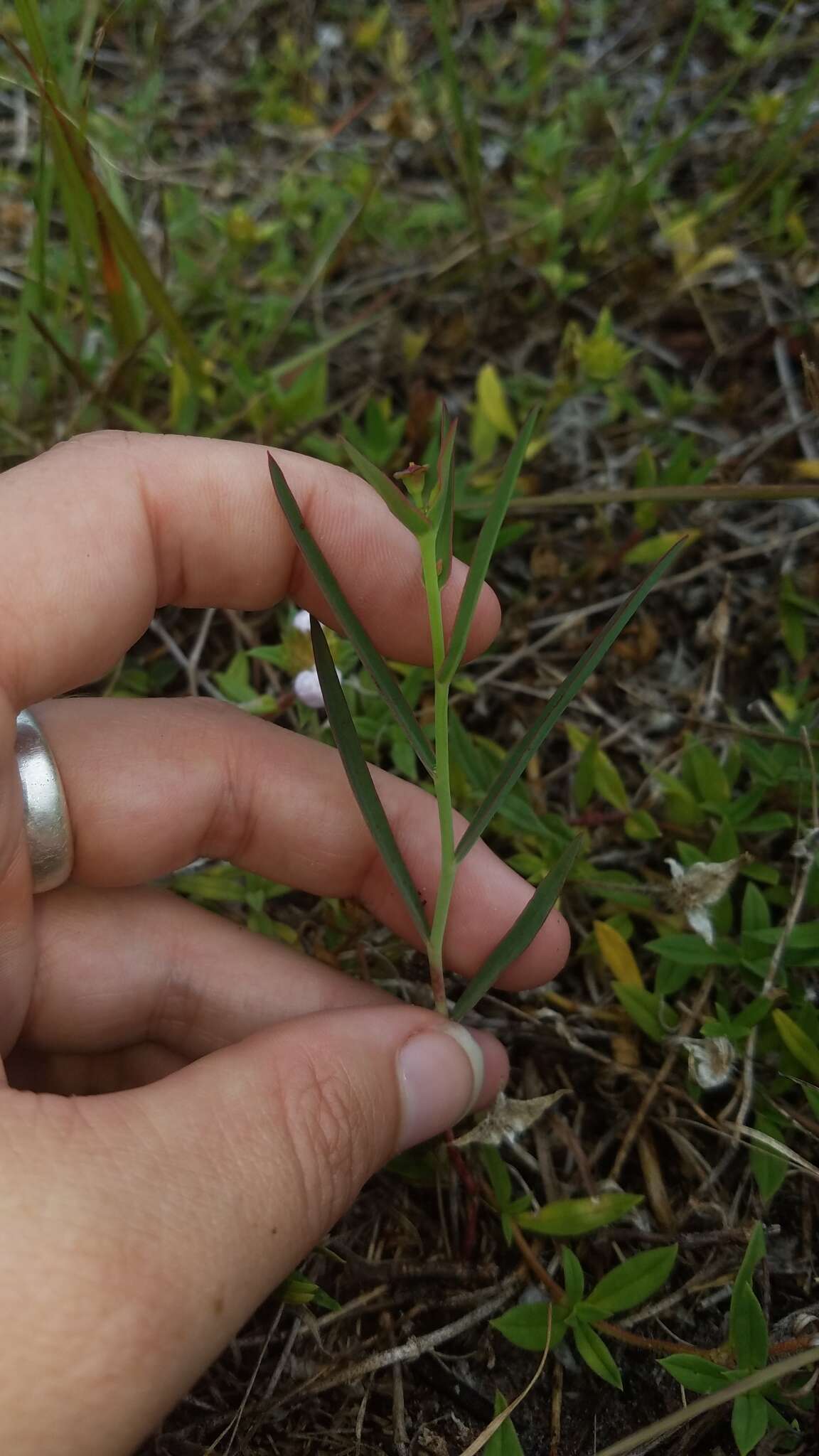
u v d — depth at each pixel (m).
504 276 0.26
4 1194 0.13
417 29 0.31
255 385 0.23
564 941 0.17
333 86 0.30
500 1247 0.17
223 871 0.19
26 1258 0.13
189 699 0.18
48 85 0.19
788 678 0.20
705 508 0.22
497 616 0.17
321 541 0.17
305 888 0.18
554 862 0.19
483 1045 0.17
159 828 0.17
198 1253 0.13
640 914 0.19
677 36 0.29
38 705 0.17
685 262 0.24
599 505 0.21
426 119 0.24
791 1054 0.17
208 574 0.17
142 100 0.26
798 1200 0.17
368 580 0.17
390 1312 0.17
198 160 0.29
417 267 0.26
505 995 0.19
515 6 0.31
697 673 0.21
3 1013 0.16
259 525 0.17
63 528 0.15
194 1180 0.14
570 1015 0.19
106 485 0.16
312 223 0.27
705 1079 0.17
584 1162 0.17
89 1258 0.13
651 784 0.20
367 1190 0.18
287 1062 0.15
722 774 0.19
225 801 0.17
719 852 0.18
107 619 0.16
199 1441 0.16
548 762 0.21
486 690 0.21
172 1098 0.14
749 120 0.27
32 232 0.26
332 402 0.24
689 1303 0.17
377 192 0.26
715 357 0.24
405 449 0.22
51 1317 0.13
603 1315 0.16
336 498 0.17
